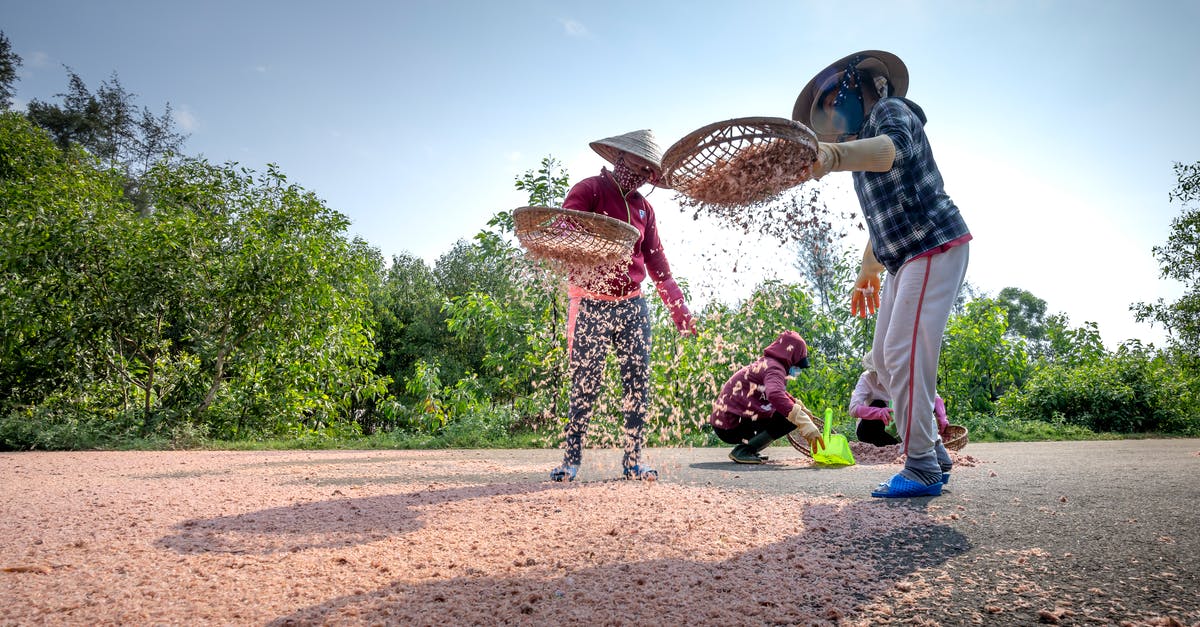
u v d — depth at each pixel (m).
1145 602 1.33
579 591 1.46
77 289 8.09
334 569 1.65
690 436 6.16
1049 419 10.44
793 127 1.91
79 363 8.15
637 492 2.80
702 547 1.84
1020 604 1.35
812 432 3.73
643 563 1.68
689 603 1.38
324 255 9.50
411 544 1.90
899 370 2.64
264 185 10.12
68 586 1.50
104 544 1.89
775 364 3.96
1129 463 4.16
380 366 27.03
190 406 8.52
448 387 9.38
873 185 2.62
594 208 3.26
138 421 7.54
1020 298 45.31
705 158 2.10
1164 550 1.69
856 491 2.91
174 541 1.93
